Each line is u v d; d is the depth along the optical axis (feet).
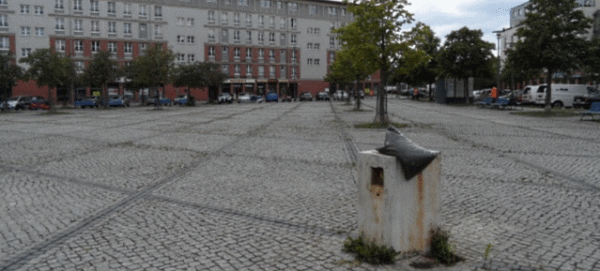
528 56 78.64
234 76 252.21
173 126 68.03
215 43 245.24
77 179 28.30
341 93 216.13
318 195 23.31
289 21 268.41
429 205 14.39
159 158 36.22
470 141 44.52
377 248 14.07
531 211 19.89
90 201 22.66
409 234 14.15
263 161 34.19
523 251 15.02
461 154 36.04
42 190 25.34
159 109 134.21
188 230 17.76
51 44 203.51
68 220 19.42
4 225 18.88
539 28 75.97
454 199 22.16
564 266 13.74
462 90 139.44
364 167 14.52
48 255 15.26
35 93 196.75
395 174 13.71
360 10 60.70
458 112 95.55
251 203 21.90
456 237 16.52
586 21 74.95
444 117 80.07
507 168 29.96
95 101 157.89
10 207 21.79
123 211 20.68
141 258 14.88
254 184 26.18
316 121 74.79
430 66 149.38
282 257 14.76
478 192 23.49
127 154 38.58
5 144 46.98
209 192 24.30
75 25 209.05
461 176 27.55
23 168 32.63
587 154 35.60
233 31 250.57
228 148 41.75
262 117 87.86
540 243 15.80
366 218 14.58
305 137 50.21
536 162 32.12
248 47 255.70
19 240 16.94
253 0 255.91
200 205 21.61
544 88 109.50
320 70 279.90
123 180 27.78
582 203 21.08
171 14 231.91
